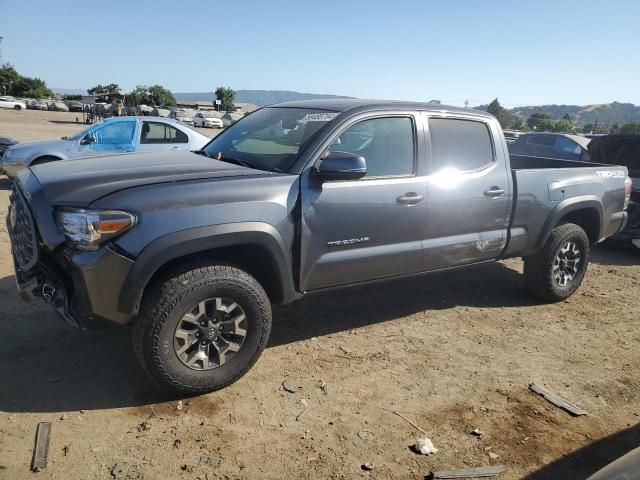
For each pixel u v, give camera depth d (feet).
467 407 11.75
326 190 12.41
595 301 18.97
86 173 11.39
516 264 22.68
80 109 238.48
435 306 17.46
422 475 9.52
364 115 13.44
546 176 16.92
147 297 10.59
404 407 11.57
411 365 13.42
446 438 10.62
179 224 10.48
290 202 11.91
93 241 9.92
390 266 13.88
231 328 11.42
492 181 15.53
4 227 23.12
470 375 13.14
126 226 10.08
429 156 14.39
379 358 13.65
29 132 84.33
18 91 309.83
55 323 14.15
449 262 15.19
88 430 10.03
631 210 25.23
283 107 15.47
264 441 10.11
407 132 14.14
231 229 10.95
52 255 10.59
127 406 10.87
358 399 11.75
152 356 10.50
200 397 11.38
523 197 16.29
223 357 11.40
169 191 10.66
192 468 9.24
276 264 11.80
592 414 11.83
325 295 17.69
